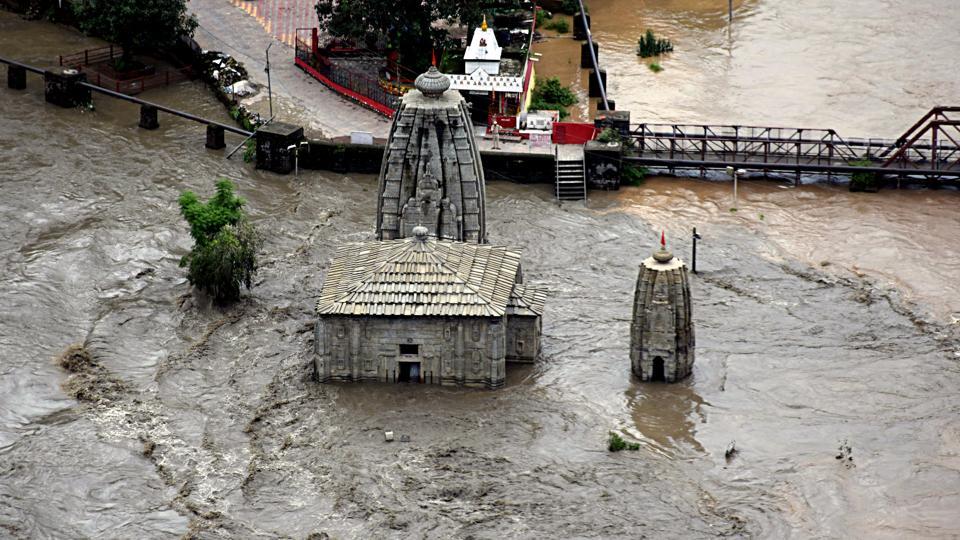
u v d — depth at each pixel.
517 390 191.88
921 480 175.25
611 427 185.38
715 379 195.50
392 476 174.50
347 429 183.25
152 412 186.00
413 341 189.38
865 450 180.88
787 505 170.88
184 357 198.25
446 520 167.12
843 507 170.75
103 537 164.00
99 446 178.62
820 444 182.12
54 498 169.75
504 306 189.38
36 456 176.38
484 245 199.00
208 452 178.50
